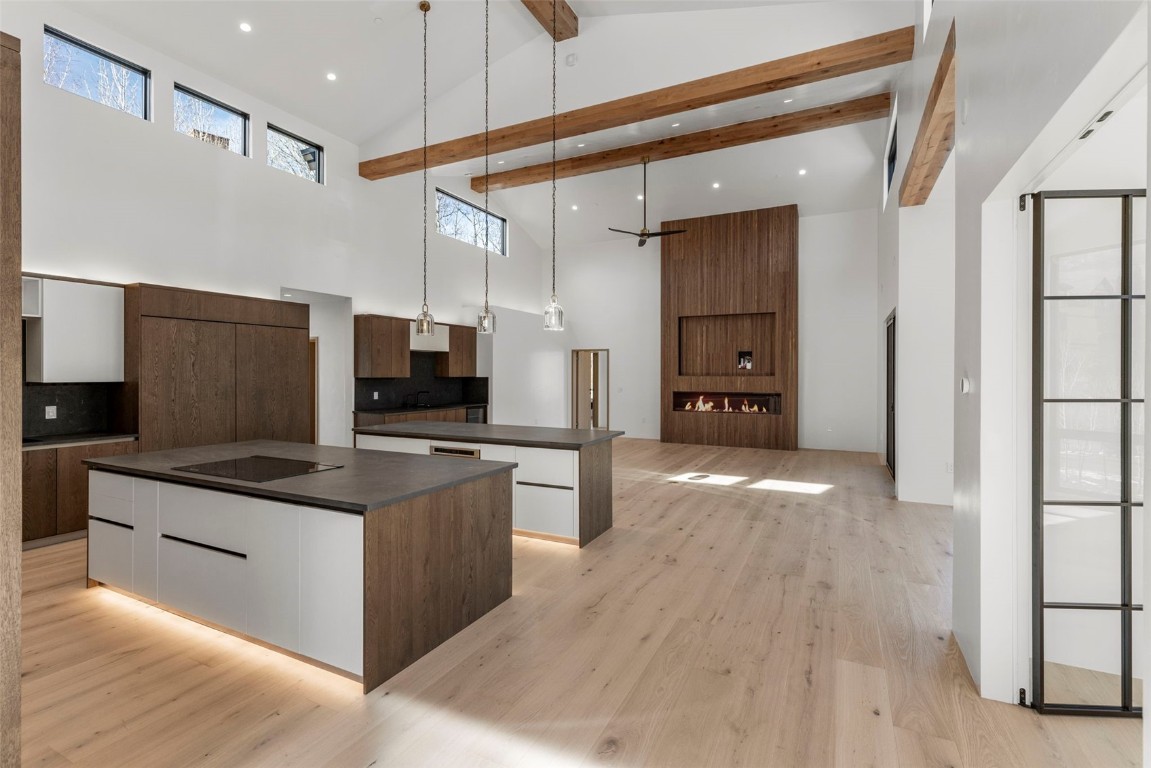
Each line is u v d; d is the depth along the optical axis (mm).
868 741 1928
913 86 4512
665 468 7477
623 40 5566
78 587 3307
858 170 8203
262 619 2516
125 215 4871
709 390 9727
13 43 1097
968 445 2396
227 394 5371
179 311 4957
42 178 4332
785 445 9188
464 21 5441
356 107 6520
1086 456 2057
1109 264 2021
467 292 9508
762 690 2244
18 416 1100
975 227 2287
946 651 2557
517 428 4934
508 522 3156
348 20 5137
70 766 1794
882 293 7906
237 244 5832
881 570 3604
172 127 5246
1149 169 1014
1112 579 2049
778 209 9172
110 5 4539
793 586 3338
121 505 3084
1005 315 2162
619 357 10984
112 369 4602
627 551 3986
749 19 5125
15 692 1094
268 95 6004
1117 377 2025
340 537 2285
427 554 2555
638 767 1803
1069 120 1534
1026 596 2141
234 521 2602
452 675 2363
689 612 2980
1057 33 1496
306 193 6613
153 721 2031
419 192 8508
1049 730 1983
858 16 4746
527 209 10586
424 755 1860
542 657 2514
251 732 1971
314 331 7504
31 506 4027
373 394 7699
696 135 7484
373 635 2262
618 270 10977
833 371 9195
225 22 4922
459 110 6520
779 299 9180
